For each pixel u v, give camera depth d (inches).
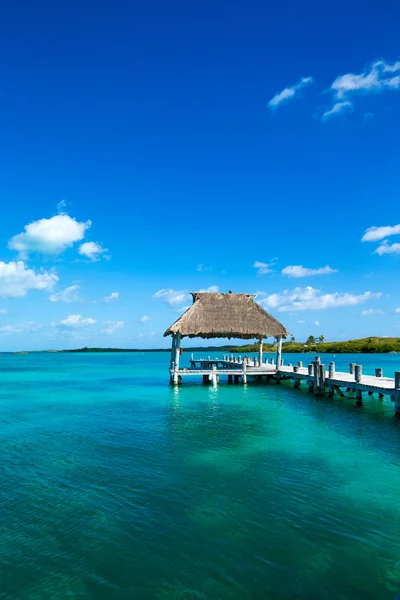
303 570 263.0
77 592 244.5
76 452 538.9
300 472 444.8
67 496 385.1
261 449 541.0
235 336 1374.3
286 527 319.3
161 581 253.8
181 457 508.1
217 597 238.1
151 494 386.9
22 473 453.4
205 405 922.1
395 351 4106.8
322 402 932.6
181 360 3609.7
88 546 295.0
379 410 818.2
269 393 1108.5
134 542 299.6
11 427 709.9
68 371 2269.9
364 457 498.9
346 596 238.1
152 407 910.4
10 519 338.6
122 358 4744.1
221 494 384.8
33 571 266.1
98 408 912.9
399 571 261.6
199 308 1277.1
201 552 285.0
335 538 302.2
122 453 530.9
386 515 339.6
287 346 4936.0
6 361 4141.2
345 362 2583.7
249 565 269.0
